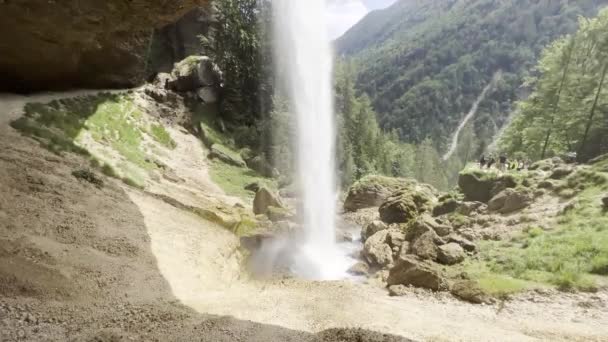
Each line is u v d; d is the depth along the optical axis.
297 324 7.78
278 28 51.53
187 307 8.13
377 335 7.31
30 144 16.62
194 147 39.75
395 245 17.86
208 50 54.31
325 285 13.35
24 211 11.05
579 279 11.79
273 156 44.25
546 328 8.98
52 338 5.73
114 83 36.75
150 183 22.14
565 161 28.72
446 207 23.67
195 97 46.31
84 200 13.59
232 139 45.50
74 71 29.55
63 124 22.73
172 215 16.61
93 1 17.12
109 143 25.53
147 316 7.18
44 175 14.03
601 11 40.91
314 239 21.70
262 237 19.34
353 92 60.84
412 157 77.25
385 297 11.77
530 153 44.38
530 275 12.73
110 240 11.42
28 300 7.00
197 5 15.82
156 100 40.62
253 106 51.56
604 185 18.38
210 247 14.54
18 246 8.91
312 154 47.00
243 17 53.56
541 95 42.59
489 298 11.28
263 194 26.89
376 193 32.41
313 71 51.94
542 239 15.30
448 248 15.18
